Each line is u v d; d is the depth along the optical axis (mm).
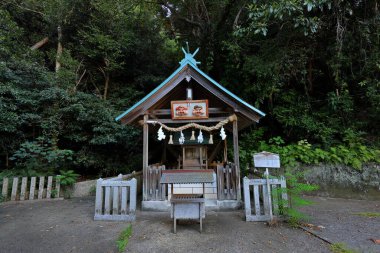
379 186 7176
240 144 9500
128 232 3918
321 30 7840
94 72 11758
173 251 3264
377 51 7355
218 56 10555
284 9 5867
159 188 5664
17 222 4695
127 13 11539
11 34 9234
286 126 9320
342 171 7688
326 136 8359
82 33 10484
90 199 7078
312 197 7348
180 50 13672
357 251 3172
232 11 9875
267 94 8680
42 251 3318
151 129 7602
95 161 9234
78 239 3746
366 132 8328
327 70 9484
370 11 7336
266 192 4723
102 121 8984
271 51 8359
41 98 8336
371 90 7711
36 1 10758
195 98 6988
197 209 4035
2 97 7371
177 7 11844
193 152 6371
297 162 8219
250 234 3879
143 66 12914
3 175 6992
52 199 6961
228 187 5613
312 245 3424
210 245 3449
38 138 7891
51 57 10703
